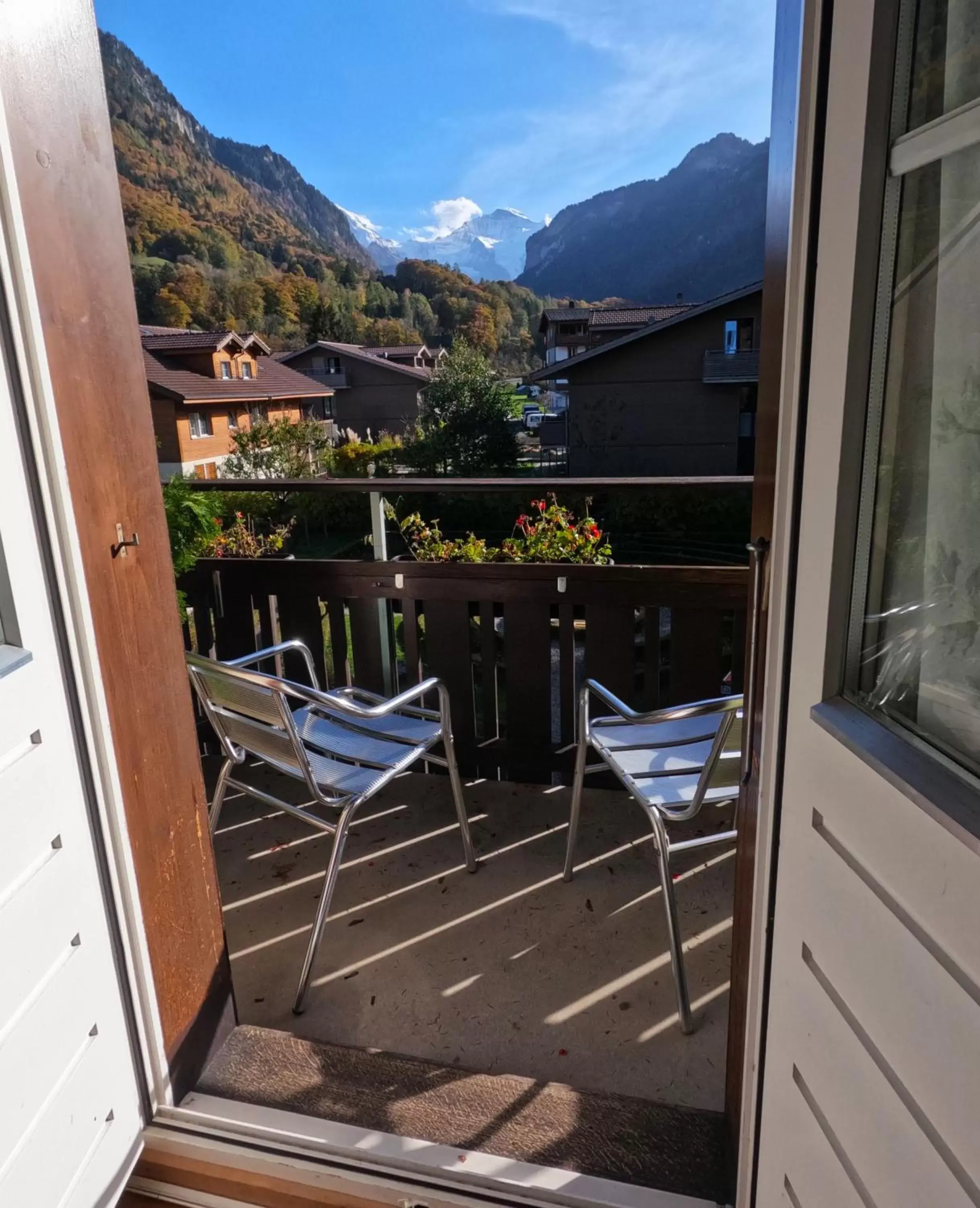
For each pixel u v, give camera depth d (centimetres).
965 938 59
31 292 102
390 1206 121
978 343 67
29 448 105
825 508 78
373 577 250
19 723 102
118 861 121
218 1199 128
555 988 169
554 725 307
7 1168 98
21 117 100
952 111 65
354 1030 160
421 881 208
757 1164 106
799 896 89
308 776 174
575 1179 119
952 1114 62
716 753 155
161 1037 131
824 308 75
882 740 72
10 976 100
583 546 301
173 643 135
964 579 69
